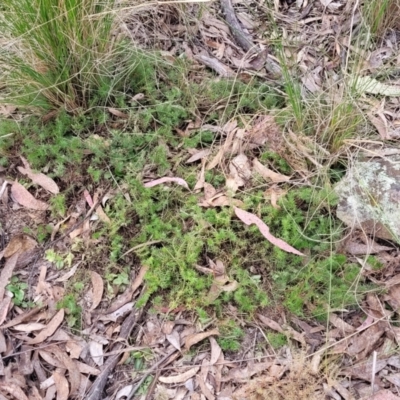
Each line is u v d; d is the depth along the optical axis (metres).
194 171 0.87
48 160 0.88
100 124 0.91
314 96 0.92
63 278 0.79
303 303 0.75
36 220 0.84
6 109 0.91
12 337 0.75
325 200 0.80
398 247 0.80
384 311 0.74
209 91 0.94
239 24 1.08
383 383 0.70
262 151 0.88
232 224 0.81
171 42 1.04
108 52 0.90
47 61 0.84
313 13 1.12
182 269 0.76
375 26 1.04
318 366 0.70
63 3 0.78
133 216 0.82
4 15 0.81
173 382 0.72
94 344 0.75
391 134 0.91
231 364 0.73
